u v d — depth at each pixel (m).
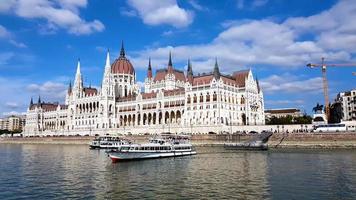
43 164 82.56
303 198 44.22
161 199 44.34
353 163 74.19
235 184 53.31
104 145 139.62
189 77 197.00
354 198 44.03
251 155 98.56
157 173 65.75
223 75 194.62
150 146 92.62
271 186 51.44
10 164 83.25
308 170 66.06
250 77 198.00
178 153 98.56
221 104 175.88
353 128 129.50
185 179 58.50
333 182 53.66
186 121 184.88
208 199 44.12
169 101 198.25
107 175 63.91
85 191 49.72
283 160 83.06
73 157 100.56
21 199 45.41
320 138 119.31
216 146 140.62
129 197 45.72
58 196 46.84
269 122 195.62
